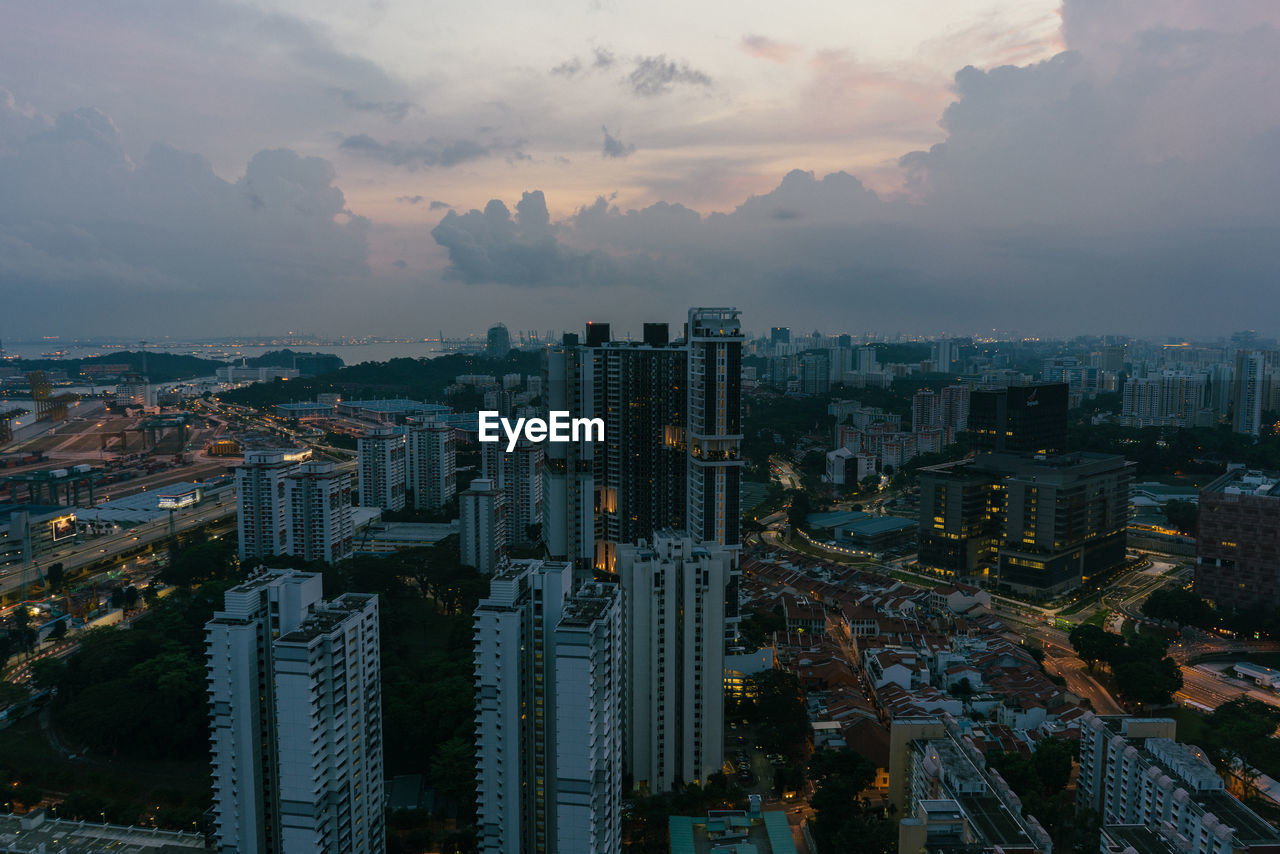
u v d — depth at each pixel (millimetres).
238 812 170375
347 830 163625
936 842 171500
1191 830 177625
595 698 162500
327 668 156375
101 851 196875
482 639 166250
